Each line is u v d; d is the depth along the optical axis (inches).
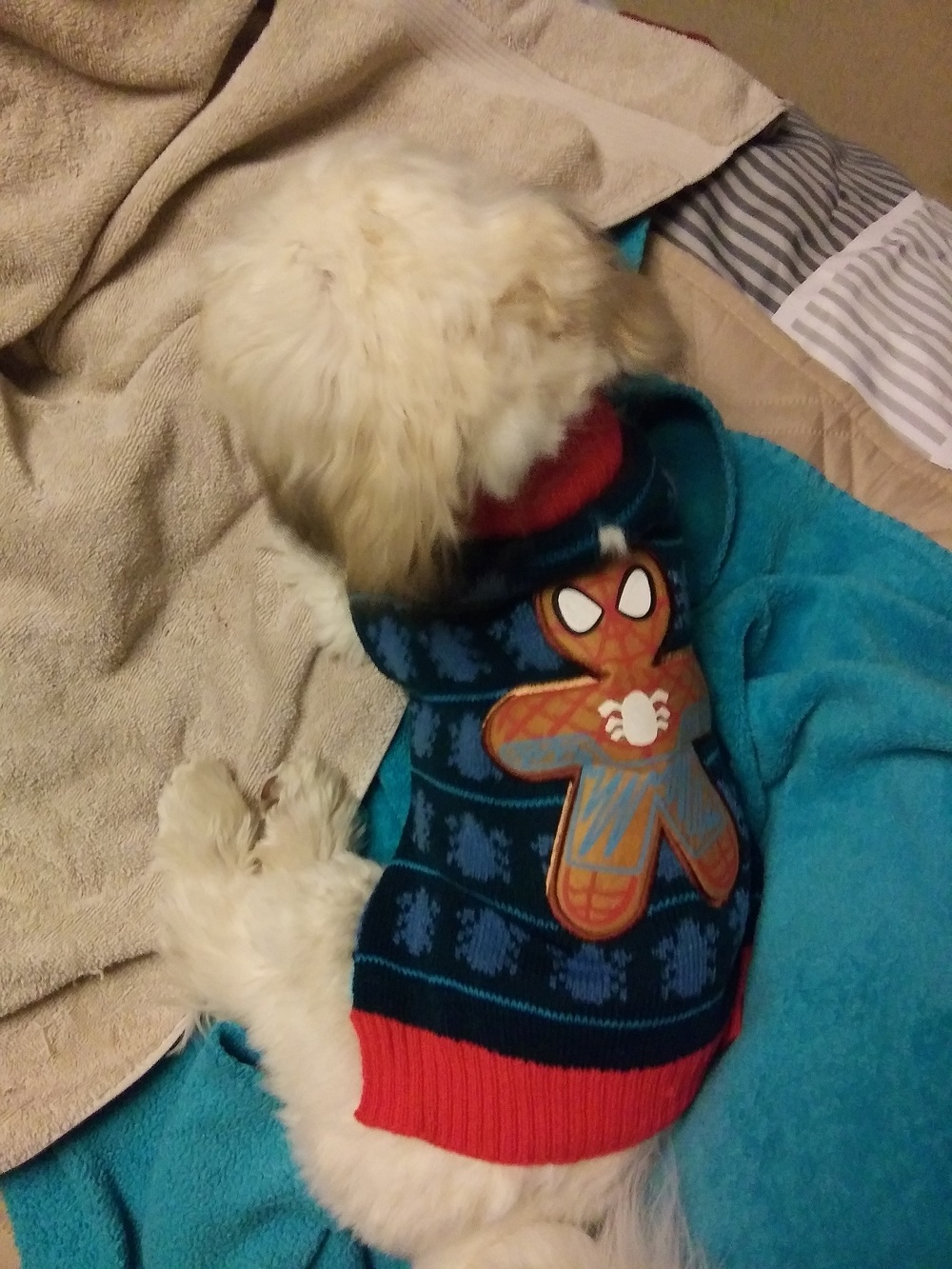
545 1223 26.5
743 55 62.0
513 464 23.1
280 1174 31.3
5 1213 32.3
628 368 26.7
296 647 36.0
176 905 32.0
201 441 34.9
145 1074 32.6
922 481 36.8
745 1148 29.2
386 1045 26.0
